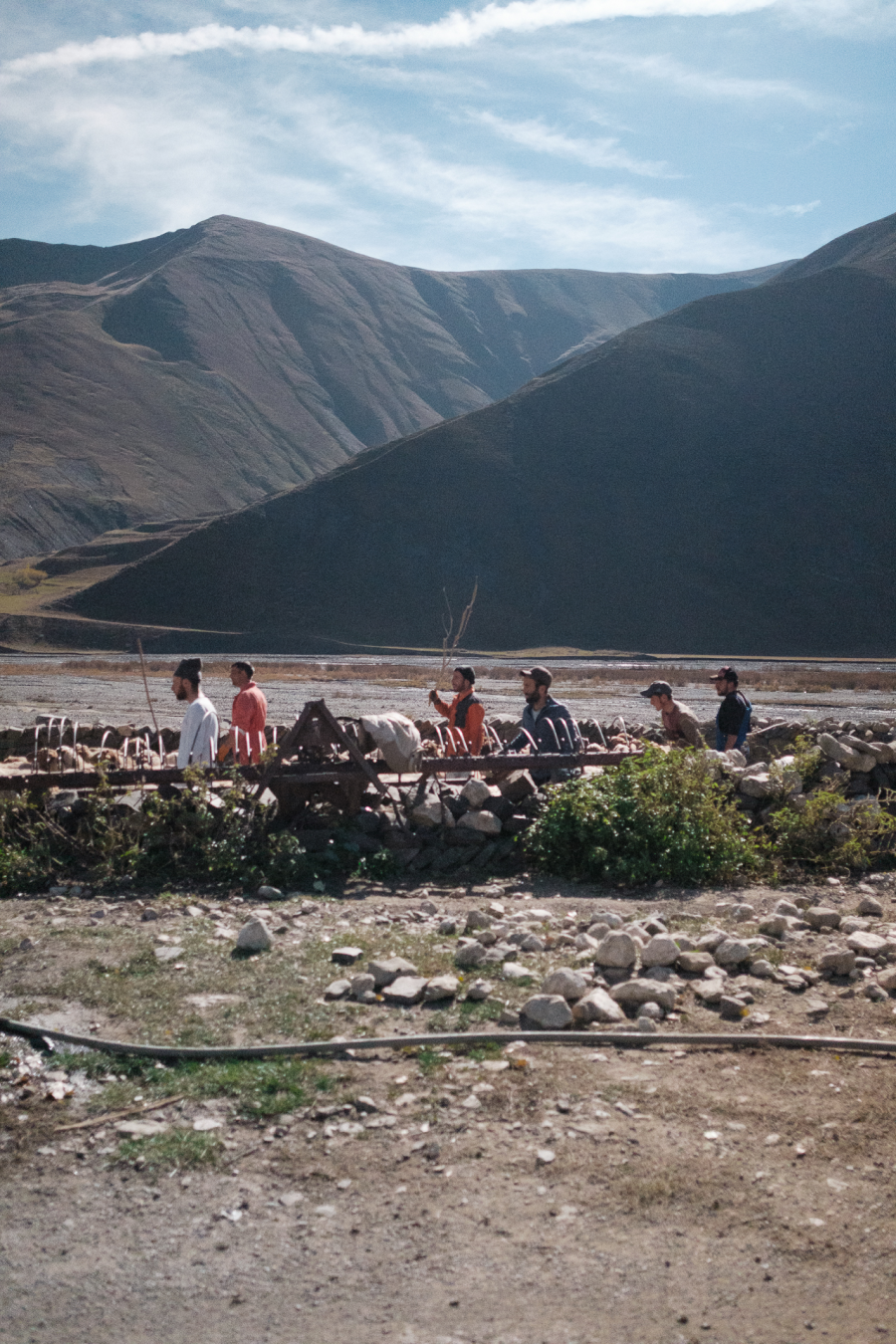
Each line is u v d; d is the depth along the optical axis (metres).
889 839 8.01
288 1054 4.26
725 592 137.38
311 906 6.35
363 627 138.25
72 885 6.85
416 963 5.34
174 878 6.98
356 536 148.75
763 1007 4.86
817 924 6.15
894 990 5.08
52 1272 2.96
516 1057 4.26
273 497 160.12
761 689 54.66
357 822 7.61
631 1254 3.04
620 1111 3.84
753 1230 3.15
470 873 7.39
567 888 7.10
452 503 150.75
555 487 152.75
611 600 138.12
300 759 7.67
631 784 7.64
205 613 142.12
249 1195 3.32
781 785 8.35
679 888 7.10
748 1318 2.79
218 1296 2.87
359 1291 2.88
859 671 90.25
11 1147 3.61
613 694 48.03
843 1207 3.27
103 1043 4.31
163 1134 3.67
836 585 135.75
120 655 120.81
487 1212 3.22
